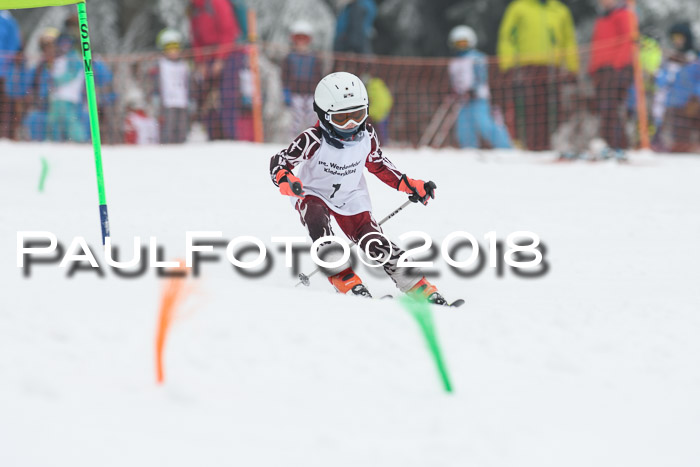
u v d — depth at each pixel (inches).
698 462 327.6
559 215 993.5
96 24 2787.9
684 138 1900.8
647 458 328.5
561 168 1496.1
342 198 637.9
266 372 378.0
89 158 1481.3
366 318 456.1
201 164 1429.6
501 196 1153.4
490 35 2864.2
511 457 320.5
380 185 1232.2
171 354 385.7
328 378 379.2
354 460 308.3
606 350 457.7
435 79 2234.3
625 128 1701.5
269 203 1050.1
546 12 1814.7
